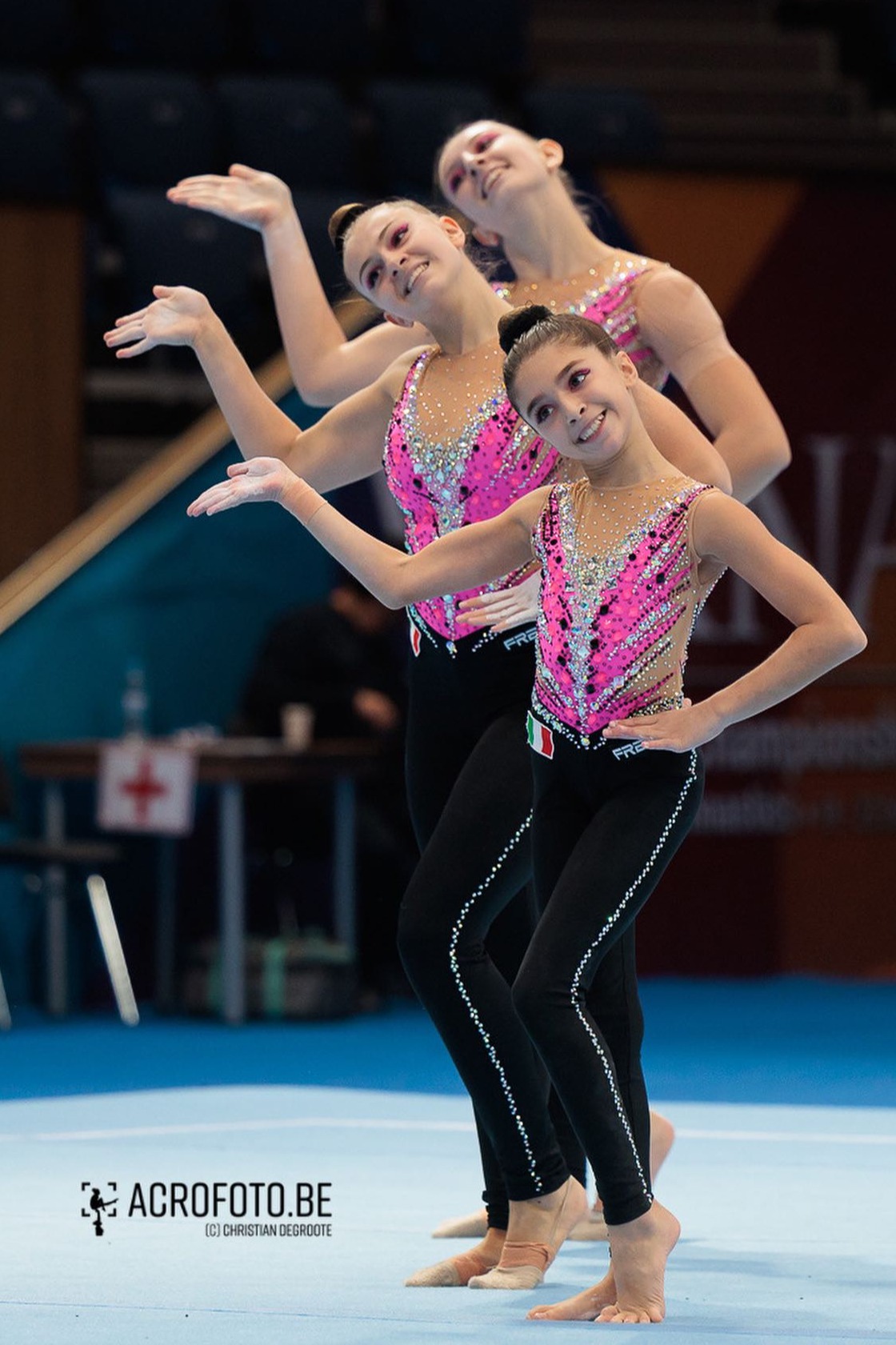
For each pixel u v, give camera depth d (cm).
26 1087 1866
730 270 2798
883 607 2852
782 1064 2034
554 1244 1013
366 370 1209
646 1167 927
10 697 2638
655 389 1183
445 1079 1927
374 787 2672
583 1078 894
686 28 3828
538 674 958
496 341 1057
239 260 2950
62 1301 916
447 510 1054
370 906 2659
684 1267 1020
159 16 3403
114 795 2461
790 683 891
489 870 1011
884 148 3609
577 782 942
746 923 2864
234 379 1109
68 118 3073
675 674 931
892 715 2877
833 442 2822
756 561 906
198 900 2723
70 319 2680
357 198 2925
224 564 2748
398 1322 872
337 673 2645
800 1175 1334
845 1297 941
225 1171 1335
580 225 1179
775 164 2806
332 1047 2220
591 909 902
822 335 2822
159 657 2712
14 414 2667
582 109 3338
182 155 3127
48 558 2659
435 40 3531
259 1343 820
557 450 992
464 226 1212
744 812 2862
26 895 2622
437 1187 1272
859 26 3881
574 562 938
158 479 2736
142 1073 1984
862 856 2884
